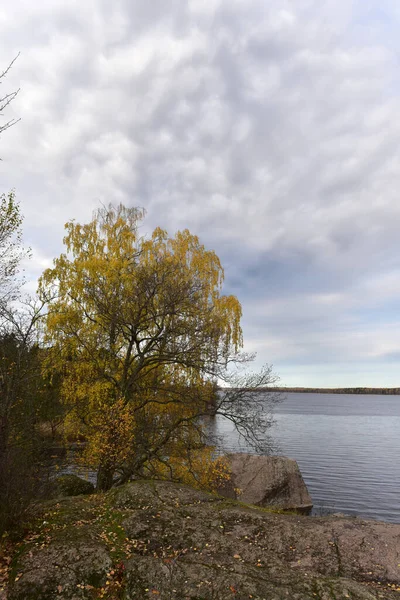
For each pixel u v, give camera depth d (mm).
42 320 14352
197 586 5680
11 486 7223
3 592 5590
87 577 5871
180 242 18141
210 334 15727
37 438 9867
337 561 6496
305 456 44781
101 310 14875
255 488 21578
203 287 16297
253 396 15516
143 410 16281
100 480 14125
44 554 6363
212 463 16359
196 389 15977
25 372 9047
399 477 34094
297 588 5598
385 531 7449
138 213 20125
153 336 15586
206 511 8375
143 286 15172
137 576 5914
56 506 8664
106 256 16625
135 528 7492
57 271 16500
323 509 24594
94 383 14758
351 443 56344
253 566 6328
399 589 5723
